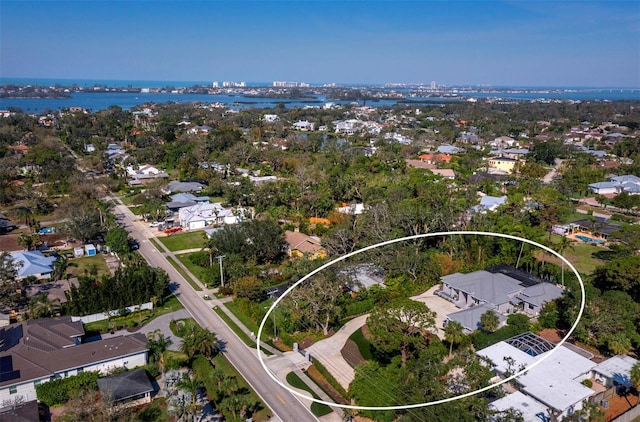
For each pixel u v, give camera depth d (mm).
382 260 78062
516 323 58406
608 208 122062
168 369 51219
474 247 83000
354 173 139000
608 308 55562
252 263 79500
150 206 107500
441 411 39812
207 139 194375
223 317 64188
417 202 105188
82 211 95688
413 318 52688
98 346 51406
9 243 89062
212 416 44062
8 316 60062
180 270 81125
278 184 129375
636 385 45281
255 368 52188
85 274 73188
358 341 57562
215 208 108938
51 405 45531
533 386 45344
